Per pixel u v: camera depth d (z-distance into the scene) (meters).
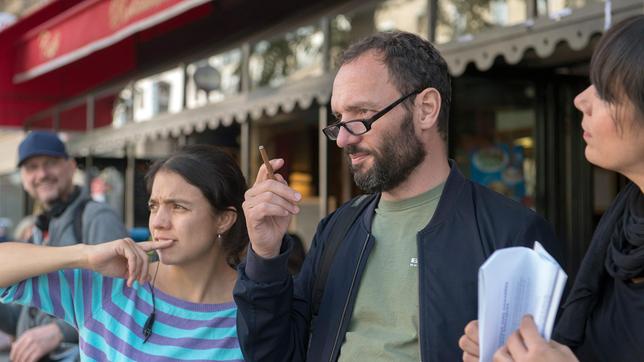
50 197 3.10
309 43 4.50
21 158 3.08
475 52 3.28
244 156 4.96
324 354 1.71
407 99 1.65
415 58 1.67
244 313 1.69
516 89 4.19
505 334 1.21
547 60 3.92
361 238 1.75
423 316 1.58
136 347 1.86
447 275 1.59
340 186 5.30
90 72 7.12
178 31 5.84
